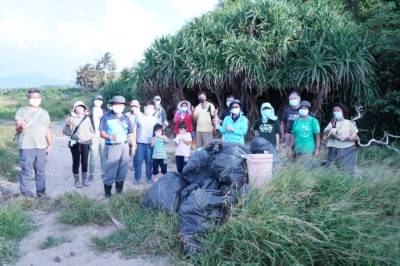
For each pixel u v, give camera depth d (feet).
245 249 11.32
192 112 32.37
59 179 25.73
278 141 21.42
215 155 16.49
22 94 167.63
